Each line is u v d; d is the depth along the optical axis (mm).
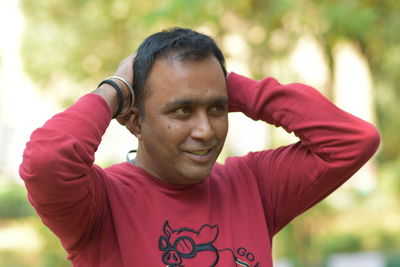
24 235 18438
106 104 3572
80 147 3336
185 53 3559
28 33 12102
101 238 3613
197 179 3637
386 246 17859
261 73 9664
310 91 3920
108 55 11477
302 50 10102
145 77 3627
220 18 9023
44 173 3240
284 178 3930
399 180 21922
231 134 13352
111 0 10734
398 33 9922
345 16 8883
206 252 3648
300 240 11156
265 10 9234
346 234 17906
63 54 11719
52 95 12422
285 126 3934
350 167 3803
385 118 20672
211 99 3557
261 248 3764
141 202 3697
